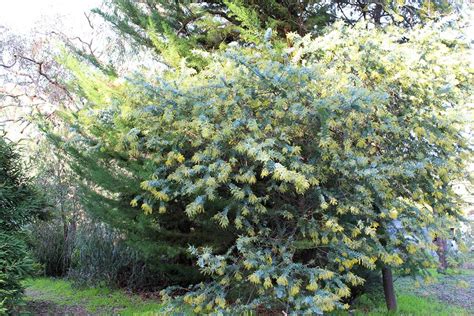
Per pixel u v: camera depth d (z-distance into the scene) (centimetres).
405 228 438
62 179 800
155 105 432
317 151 434
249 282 423
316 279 384
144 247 505
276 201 458
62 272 789
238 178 391
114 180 468
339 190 430
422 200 461
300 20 634
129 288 663
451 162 463
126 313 521
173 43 572
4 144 518
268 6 626
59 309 543
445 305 591
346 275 402
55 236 802
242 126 413
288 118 421
